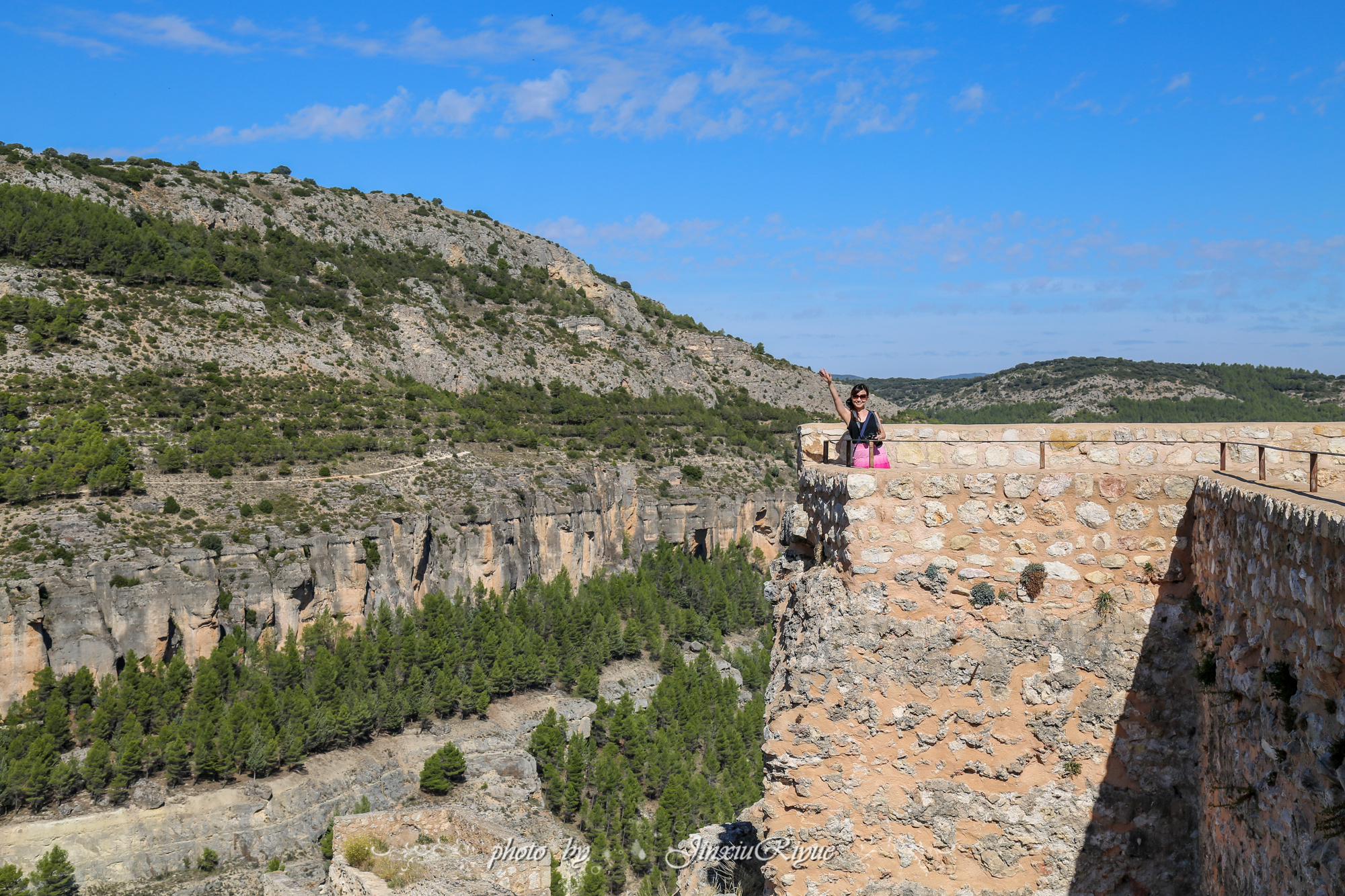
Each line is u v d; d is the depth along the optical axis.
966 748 10.73
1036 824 10.55
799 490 13.21
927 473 11.04
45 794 67.00
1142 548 10.70
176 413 111.25
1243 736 8.87
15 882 59.28
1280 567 8.11
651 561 136.12
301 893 36.66
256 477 106.31
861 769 10.85
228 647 86.81
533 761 81.19
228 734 74.06
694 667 103.50
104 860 65.38
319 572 97.94
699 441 170.88
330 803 74.62
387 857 32.97
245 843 69.56
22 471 89.38
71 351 114.00
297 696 82.12
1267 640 8.40
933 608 10.91
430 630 100.19
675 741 80.12
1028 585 10.77
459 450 133.25
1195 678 10.30
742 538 153.62
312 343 147.12
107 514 89.50
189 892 64.50
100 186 164.12
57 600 78.31
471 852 34.03
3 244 129.00
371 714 83.25
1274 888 7.99
